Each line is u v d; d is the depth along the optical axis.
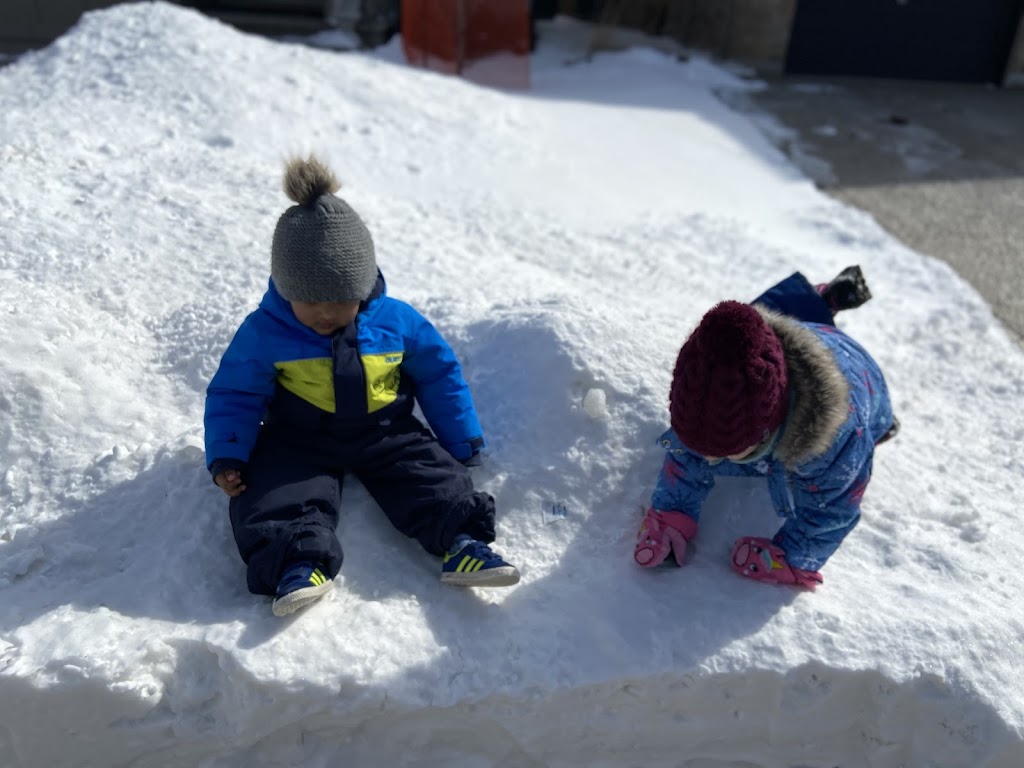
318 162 2.24
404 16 7.35
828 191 6.00
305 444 2.36
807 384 1.98
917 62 8.92
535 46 8.79
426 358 2.47
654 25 9.35
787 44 8.70
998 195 6.10
